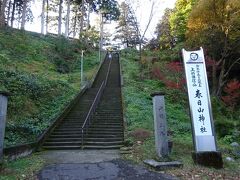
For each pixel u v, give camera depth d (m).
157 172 8.16
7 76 15.45
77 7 51.19
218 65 22.47
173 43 33.28
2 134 8.17
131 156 10.02
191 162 8.91
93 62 34.66
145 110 16.55
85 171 8.26
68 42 35.91
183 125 14.75
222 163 8.62
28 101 14.78
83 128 12.26
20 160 9.33
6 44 23.30
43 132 12.53
